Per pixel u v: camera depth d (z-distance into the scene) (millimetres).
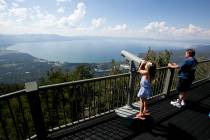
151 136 3812
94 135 3766
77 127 4027
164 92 6145
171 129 4125
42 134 3475
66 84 3645
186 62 4961
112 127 4105
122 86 5211
